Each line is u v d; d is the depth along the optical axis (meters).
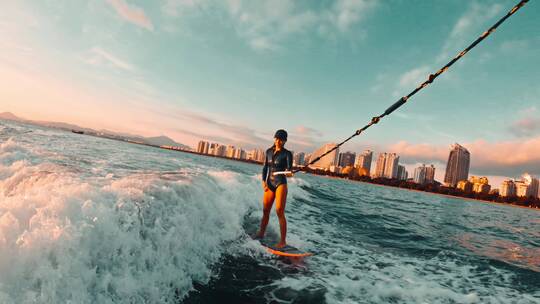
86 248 1.97
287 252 3.93
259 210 5.79
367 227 6.97
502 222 15.66
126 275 2.16
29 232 1.76
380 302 2.87
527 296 3.55
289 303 2.66
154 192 3.19
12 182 3.50
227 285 2.84
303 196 10.14
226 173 7.80
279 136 4.45
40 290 1.61
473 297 3.27
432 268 4.29
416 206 17.73
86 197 2.44
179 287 2.57
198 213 3.58
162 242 2.64
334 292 2.97
